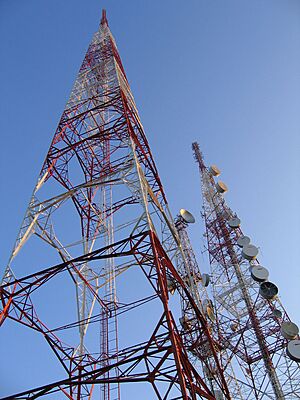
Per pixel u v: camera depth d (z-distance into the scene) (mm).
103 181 26656
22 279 23688
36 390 19984
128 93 37562
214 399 22484
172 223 29828
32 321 24156
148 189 27531
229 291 47188
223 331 42750
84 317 28500
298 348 37125
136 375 19609
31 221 26578
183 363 19359
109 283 31734
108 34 48719
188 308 33781
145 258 23047
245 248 48281
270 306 43344
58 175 30641
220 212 56000
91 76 40156
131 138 28875
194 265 45281
